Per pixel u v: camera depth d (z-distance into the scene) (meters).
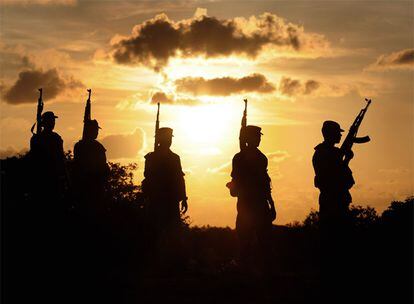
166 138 30.66
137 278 26.52
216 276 26.86
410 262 26.44
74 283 25.00
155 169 30.44
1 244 26.83
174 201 30.55
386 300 23.73
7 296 23.66
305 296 23.95
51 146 28.39
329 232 26.00
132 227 31.06
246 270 27.75
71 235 28.09
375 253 26.83
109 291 24.38
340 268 25.77
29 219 27.91
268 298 23.66
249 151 28.27
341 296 24.05
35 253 26.75
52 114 28.58
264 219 28.08
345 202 26.08
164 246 30.34
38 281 25.00
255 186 28.06
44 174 28.28
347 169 26.31
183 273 28.16
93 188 29.84
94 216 29.42
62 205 28.53
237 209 28.30
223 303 22.97
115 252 29.16
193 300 23.34
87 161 29.81
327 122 26.31
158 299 23.45
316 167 26.20
